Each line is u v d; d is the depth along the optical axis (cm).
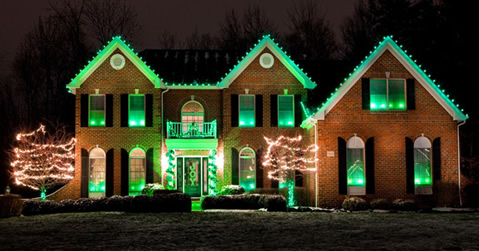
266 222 1964
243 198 2583
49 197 3067
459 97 3691
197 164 3222
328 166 2833
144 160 3141
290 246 1441
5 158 4431
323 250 1379
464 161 3444
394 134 2892
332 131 2853
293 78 3206
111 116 3130
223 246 1451
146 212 2352
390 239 1551
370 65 2903
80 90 3133
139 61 3128
